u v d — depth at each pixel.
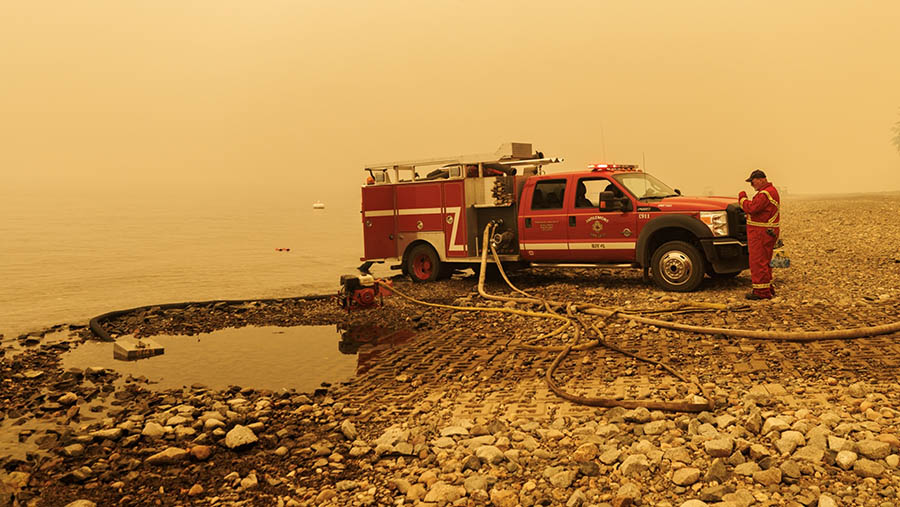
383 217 14.40
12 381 7.50
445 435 5.27
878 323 8.00
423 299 12.05
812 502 3.72
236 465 5.01
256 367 7.93
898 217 23.05
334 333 9.72
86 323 10.91
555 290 12.21
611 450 4.60
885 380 5.85
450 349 8.45
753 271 10.19
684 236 11.65
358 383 7.11
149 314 11.34
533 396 6.22
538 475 4.41
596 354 7.66
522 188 13.14
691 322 8.82
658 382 6.34
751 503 3.76
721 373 6.48
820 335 7.38
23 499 4.50
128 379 7.47
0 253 24.48
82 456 5.23
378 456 5.01
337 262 20.91
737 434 4.75
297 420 5.97
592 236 12.19
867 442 4.22
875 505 3.65
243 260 21.72
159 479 4.78
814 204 36.72
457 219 13.58
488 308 10.76
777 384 5.94
